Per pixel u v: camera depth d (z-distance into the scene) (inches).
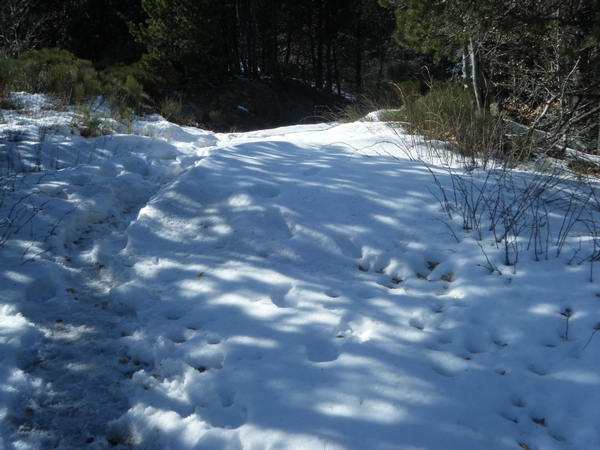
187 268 139.6
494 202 158.2
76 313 125.7
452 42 270.4
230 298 125.3
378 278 132.9
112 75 545.3
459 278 127.5
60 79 409.7
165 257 146.1
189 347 109.7
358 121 321.1
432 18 260.2
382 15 888.3
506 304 116.6
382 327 111.0
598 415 88.2
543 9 258.7
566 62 269.0
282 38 1104.8
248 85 821.9
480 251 135.0
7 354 106.3
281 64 911.0
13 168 211.6
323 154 216.1
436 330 111.5
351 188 170.4
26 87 382.3
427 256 137.9
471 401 91.4
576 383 94.8
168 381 103.0
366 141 239.9
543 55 325.7
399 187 170.4
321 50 1001.5
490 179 177.9
